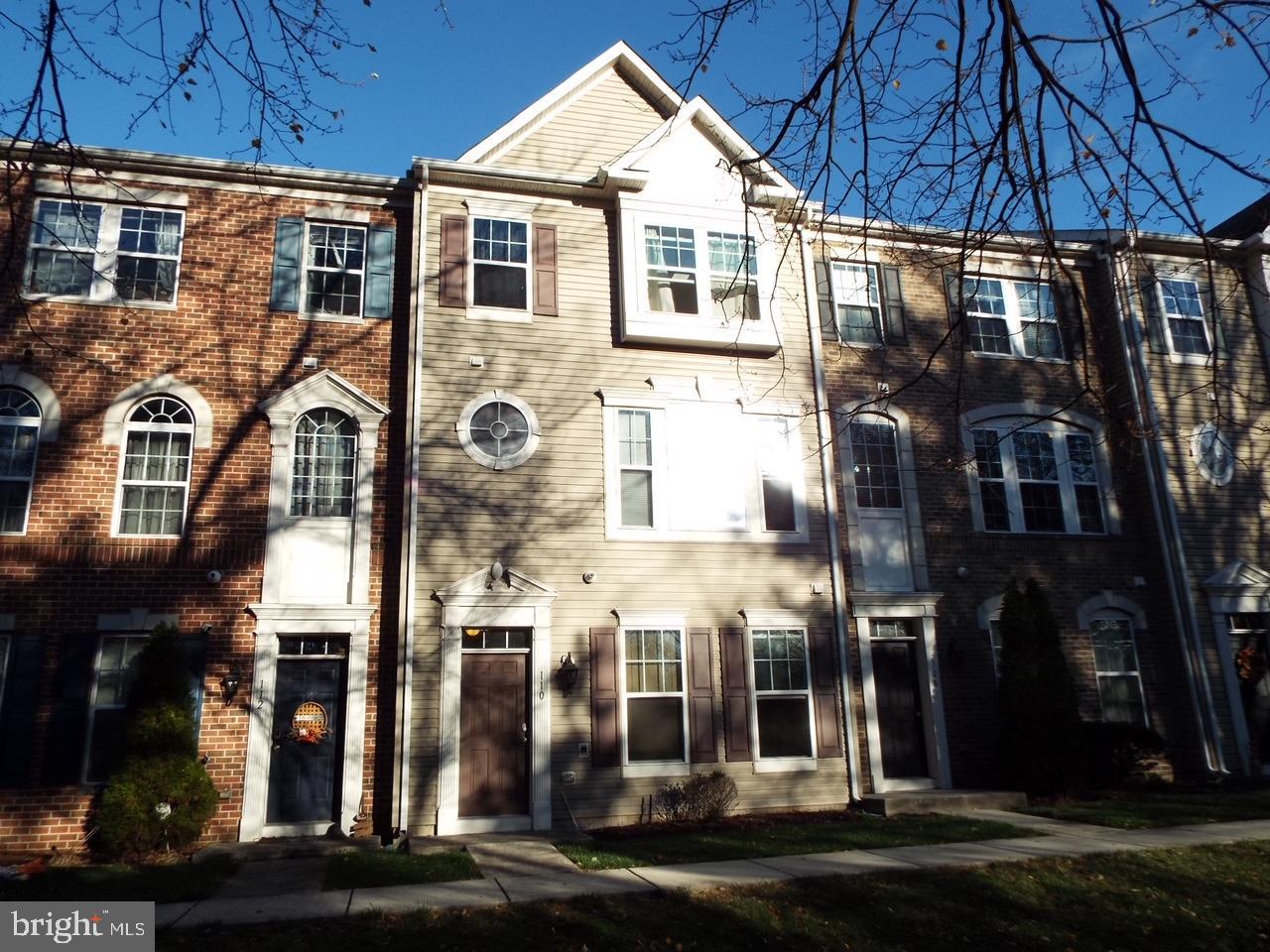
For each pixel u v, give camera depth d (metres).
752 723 13.30
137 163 13.25
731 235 15.05
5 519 11.95
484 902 8.19
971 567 15.03
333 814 11.95
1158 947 7.55
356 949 7.15
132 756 10.95
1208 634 15.45
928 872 9.13
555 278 14.30
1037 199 6.21
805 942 7.51
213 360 13.02
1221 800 12.88
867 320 15.80
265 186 13.83
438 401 13.28
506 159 14.64
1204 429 16.47
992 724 14.39
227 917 7.87
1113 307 16.80
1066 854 9.73
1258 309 17.31
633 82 15.53
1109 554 15.84
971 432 15.66
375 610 12.56
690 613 13.48
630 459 13.98
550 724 12.52
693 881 8.77
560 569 13.12
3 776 11.13
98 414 12.47
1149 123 5.82
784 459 14.55
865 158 6.79
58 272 12.87
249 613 12.22
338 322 13.59
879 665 14.45
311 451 13.09
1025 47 5.82
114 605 11.88
